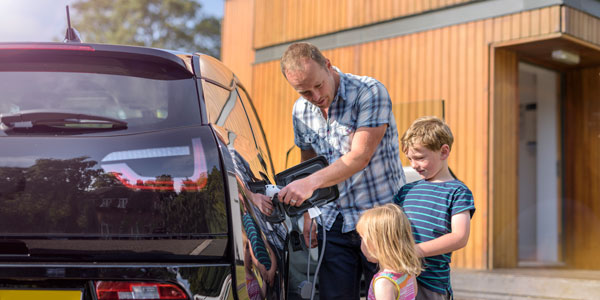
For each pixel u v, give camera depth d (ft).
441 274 7.52
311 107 8.70
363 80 8.13
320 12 29.81
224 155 5.48
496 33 23.17
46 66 6.23
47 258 5.11
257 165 6.77
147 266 5.03
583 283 17.87
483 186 23.31
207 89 6.25
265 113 32.58
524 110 25.53
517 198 24.26
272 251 5.97
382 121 7.80
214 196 5.27
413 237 7.35
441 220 7.34
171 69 6.23
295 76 7.52
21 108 5.96
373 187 8.27
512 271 22.06
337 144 8.32
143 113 5.79
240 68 39.06
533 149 25.95
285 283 6.55
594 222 25.31
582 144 26.09
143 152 5.31
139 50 6.13
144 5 116.78
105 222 5.14
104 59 6.21
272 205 6.64
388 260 6.90
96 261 5.11
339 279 8.36
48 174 5.19
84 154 5.26
